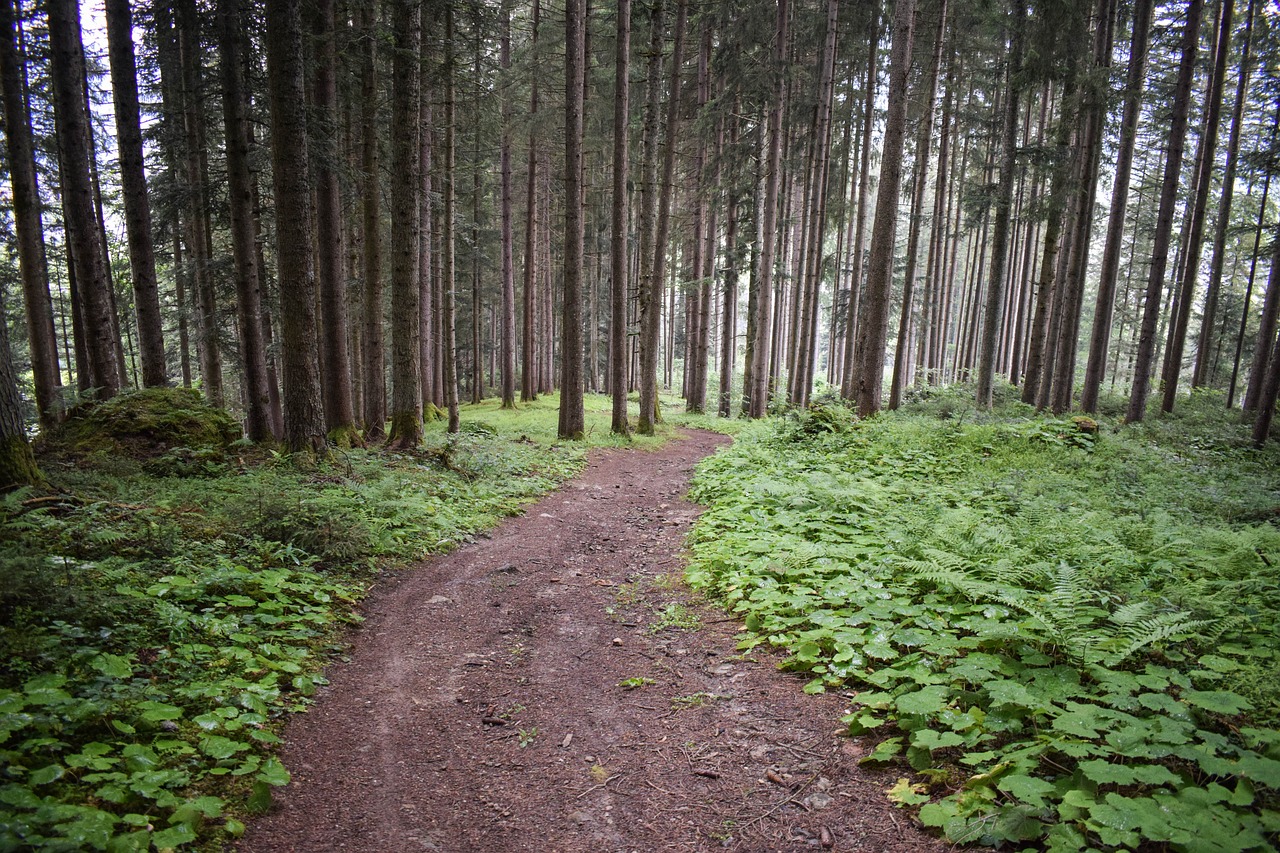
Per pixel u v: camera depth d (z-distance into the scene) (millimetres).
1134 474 11008
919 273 49688
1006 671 3910
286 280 10008
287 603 5527
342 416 13094
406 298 12703
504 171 25516
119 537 5738
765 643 5168
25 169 14602
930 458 11883
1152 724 3182
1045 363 23031
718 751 3850
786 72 20469
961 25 22781
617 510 10734
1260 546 6223
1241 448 15148
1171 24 19375
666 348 48594
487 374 44594
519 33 26875
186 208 15219
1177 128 17438
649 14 19375
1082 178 18438
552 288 39562
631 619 6047
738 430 21578
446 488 10562
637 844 3148
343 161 13148
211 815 2988
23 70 15406
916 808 3123
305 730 4117
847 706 4102
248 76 12102
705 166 23922
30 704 3248
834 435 14258
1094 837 2646
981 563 5629
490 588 6914
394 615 6129
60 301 28375
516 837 3242
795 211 34031
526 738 4148
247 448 10977
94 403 10883
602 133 28234
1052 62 15711
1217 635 4129
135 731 3463
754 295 24938
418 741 4105
